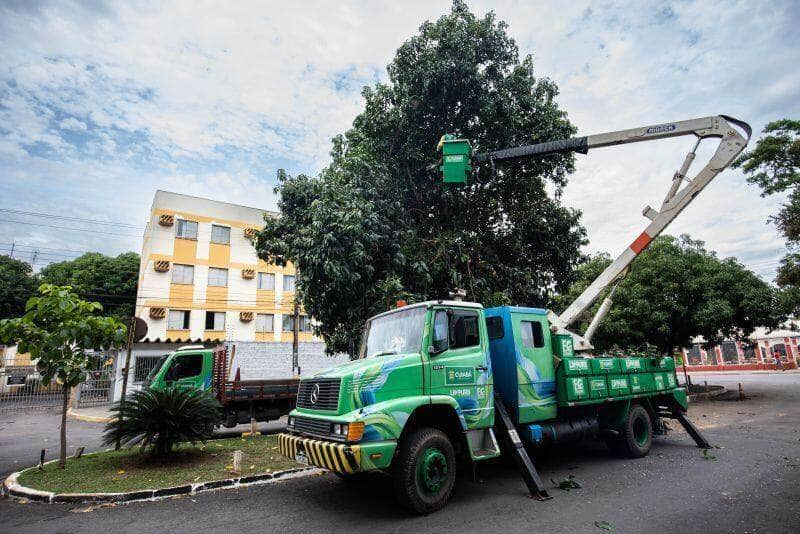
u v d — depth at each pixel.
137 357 26.33
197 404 8.50
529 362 7.48
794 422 13.09
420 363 6.25
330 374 6.11
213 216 33.03
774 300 19.22
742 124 9.07
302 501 6.27
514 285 14.02
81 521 5.56
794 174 18.36
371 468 5.24
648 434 9.30
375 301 11.60
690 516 5.45
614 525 5.19
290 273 35.47
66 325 7.60
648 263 20.38
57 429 14.87
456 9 13.52
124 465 8.06
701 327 19.39
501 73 13.59
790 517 5.35
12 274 36.00
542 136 13.30
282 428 14.28
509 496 6.41
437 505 5.75
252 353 27.14
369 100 14.01
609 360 8.74
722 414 15.55
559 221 15.27
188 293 31.27
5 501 6.46
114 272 37.25
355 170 12.38
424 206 14.12
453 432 6.48
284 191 12.70
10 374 24.27
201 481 6.97
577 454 9.34
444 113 13.50
